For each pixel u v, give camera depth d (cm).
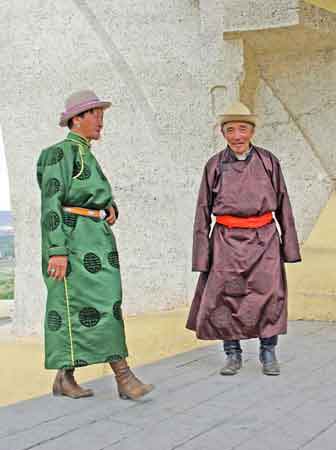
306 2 673
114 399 423
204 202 490
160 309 760
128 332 695
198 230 491
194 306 505
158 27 750
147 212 764
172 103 748
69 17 781
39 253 812
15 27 806
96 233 416
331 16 706
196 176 745
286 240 489
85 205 414
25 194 819
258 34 703
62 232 405
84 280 410
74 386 431
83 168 414
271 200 481
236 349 489
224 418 385
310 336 609
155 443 347
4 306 1072
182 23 741
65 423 380
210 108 734
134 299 766
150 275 764
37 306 813
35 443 350
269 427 369
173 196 755
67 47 784
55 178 407
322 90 758
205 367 506
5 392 718
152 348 679
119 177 770
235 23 698
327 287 682
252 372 488
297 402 414
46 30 792
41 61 797
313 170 767
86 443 349
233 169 481
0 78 820
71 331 409
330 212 748
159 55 750
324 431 361
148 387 423
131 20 758
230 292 479
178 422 379
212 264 487
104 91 771
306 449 335
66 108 421
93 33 771
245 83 746
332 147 761
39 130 805
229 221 483
